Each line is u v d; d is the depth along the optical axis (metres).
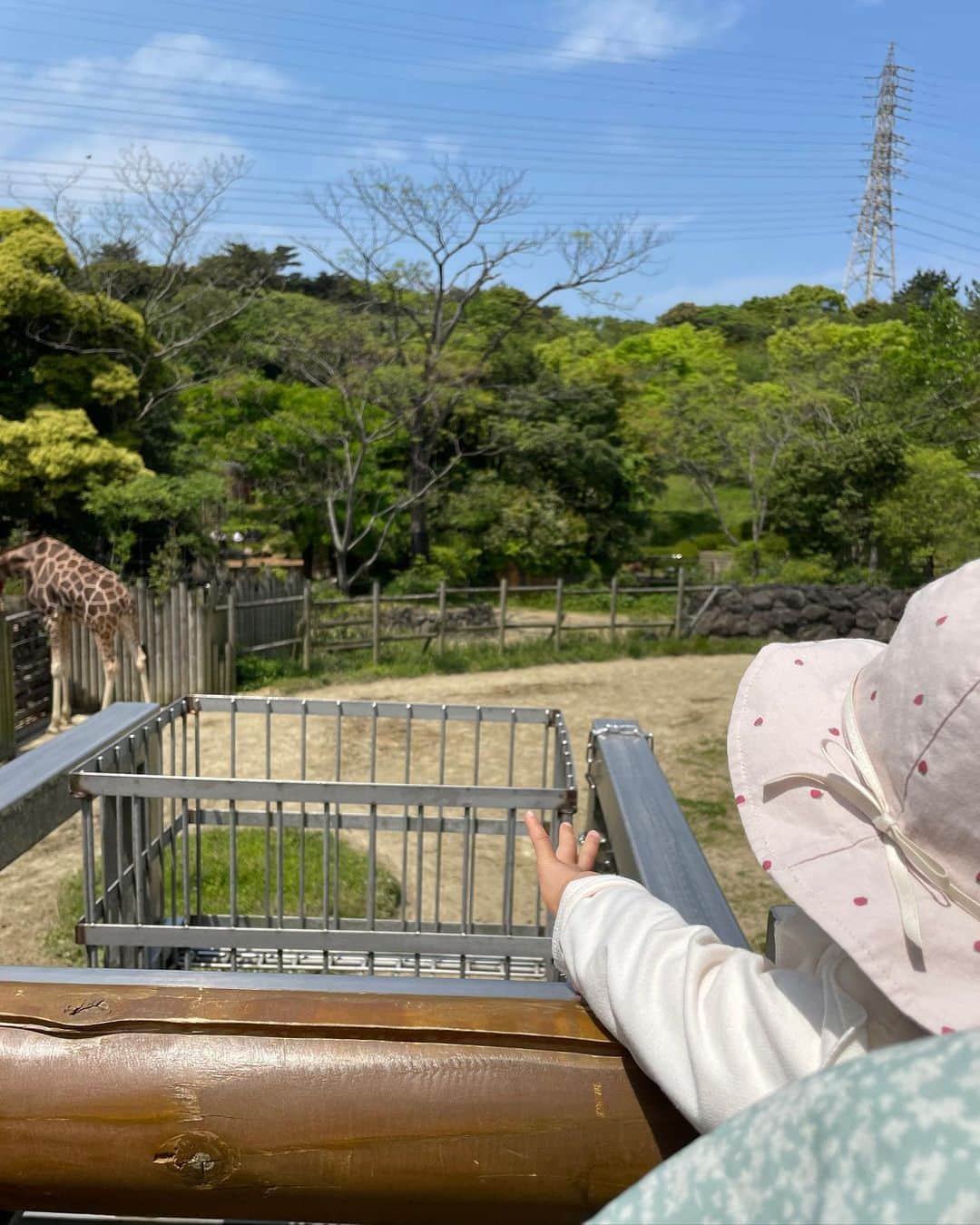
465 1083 0.98
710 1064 0.85
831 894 0.81
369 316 26.17
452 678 13.62
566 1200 0.98
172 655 11.49
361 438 24.19
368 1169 0.98
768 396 31.91
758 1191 0.46
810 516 26.75
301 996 1.05
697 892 1.69
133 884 2.69
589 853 1.28
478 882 6.05
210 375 26.69
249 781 2.60
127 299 25.83
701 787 8.71
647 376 41.91
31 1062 0.99
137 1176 0.99
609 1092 0.98
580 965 1.04
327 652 13.96
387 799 2.63
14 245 19.41
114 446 18.55
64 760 2.51
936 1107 0.42
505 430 28.39
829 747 0.87
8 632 9.75
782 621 16.89
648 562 30.80
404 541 26.89
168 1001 1.03
